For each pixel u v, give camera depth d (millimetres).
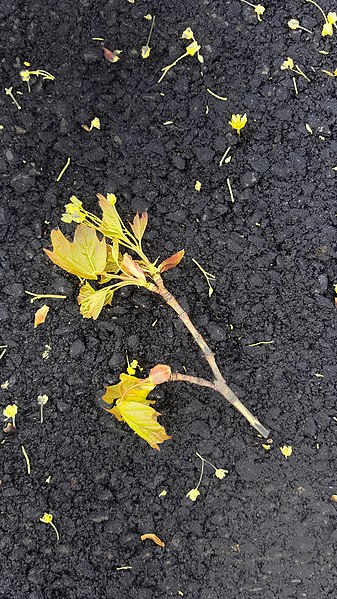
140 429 335
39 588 356
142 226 343
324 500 361
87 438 367
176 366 372
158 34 388
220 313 376
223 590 354
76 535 360
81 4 388
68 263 339
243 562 357
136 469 365
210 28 386
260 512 360
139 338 374
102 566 358
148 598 355
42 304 376
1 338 374
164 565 358
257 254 380
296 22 388
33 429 368
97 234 378
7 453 366
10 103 384
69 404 370
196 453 365
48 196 382
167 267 347
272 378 371
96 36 388
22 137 383
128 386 338
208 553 358
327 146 385
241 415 367
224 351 373
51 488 364
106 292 342
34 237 380
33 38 387
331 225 381
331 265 379
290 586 354
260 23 386
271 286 378
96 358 373
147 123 385
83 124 385
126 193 383
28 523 361
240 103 386
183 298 377
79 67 386
